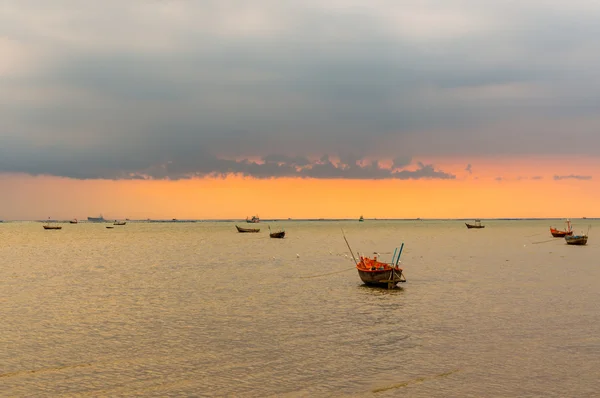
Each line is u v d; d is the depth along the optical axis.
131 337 30.78
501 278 55.88
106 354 27.39
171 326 33.53
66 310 38.88
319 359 26.39
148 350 28.06
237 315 36.81
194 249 109.19
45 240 153.12
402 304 40.53
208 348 28.36
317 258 85.00
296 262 77.50
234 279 56.72
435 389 22.53
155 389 22.48
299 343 29.28
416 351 27.66
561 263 72.19
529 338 29.95
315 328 32.72
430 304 40.44
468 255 89.06
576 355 26.78
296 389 22.52
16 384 23.06
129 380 23.55
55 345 29.14
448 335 30.78
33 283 53.97
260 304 41.03
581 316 35.44
